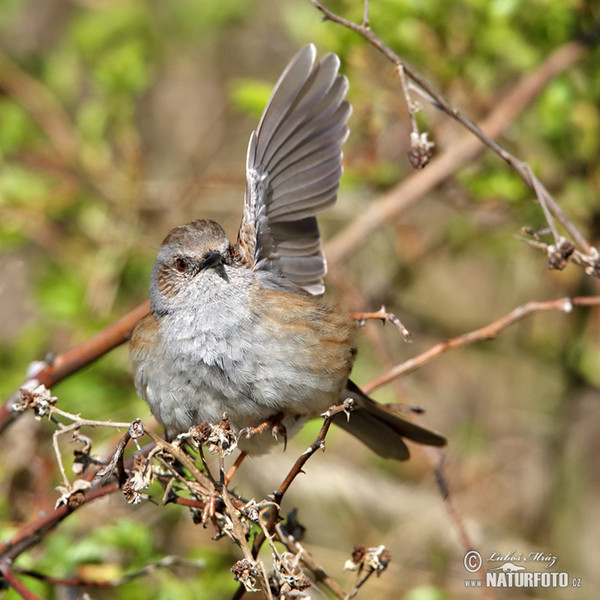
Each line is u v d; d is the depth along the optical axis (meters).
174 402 8.00
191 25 14.91
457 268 14.98
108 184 13.29
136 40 14.22
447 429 13.99
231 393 7.85
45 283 12.39
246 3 15.09
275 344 7.84
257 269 8.27
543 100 11.29
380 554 6.85
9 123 13.12
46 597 8.93
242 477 11.92
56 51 14.56
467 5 11.30
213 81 15.53
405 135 13.47
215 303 7.90
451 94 11.75
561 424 13.55
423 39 11.32
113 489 7.38
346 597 6.86
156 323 8.17
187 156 14.62
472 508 12.87
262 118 7.79
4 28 14.98
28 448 10.16
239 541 6.18
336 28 11.12
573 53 10.62
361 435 9.24
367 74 11.41
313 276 8.48
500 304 14.36
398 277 13.69
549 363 13.71
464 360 14.39
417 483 13.18
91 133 13.30
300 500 12.05
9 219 12.86
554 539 13.03
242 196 13.95
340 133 7.88
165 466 6.73
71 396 11.30
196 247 8.10
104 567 9.14
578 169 12.02
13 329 13.64
